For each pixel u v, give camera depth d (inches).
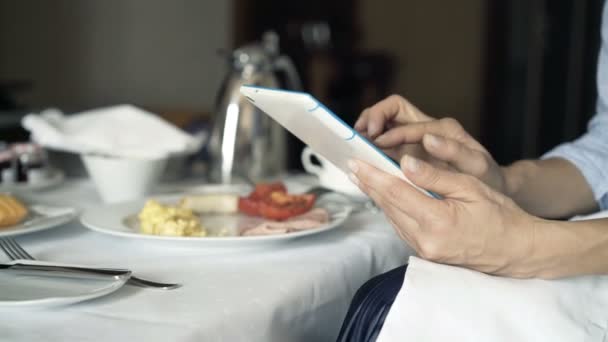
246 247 24.9
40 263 20.3
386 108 32.6
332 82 179.6
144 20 152.0
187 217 27.4
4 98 93.0
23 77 151.2
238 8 164.4
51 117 41.9
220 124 44.7
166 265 23.0
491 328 19.0
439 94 170.9
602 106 35.6
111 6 149.7
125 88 153.3
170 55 155.6
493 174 28.6
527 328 19.4
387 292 20.6
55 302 17.3
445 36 168.1
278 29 174.9
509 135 152.6
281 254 24.9
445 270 20.2
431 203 19.9
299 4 175.9
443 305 19.2
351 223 30.9
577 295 21.1
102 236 27.8
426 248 20.4
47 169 41.6
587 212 33.4
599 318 21.1
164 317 17.5
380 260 27.5
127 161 35.0
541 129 130.5
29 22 148.9
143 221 26.8
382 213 33.5
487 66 156.3
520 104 148.3
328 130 20.1
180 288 20.3
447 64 168.9
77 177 46.1
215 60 161.2
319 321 22.5
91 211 29.5
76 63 150.6
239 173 44.5
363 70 177.8
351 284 24.9
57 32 149.3
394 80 176.7
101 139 39.8
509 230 20.3
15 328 16.6
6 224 26.8
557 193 32.1
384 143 31.4
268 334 19.2
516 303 19.7
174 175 44.4
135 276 21.5
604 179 32.5
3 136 71.1
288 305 20.2
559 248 20.6
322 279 22.6
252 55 45.3
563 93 123.5
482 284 20.0
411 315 18.9
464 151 27.3
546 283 21.0
